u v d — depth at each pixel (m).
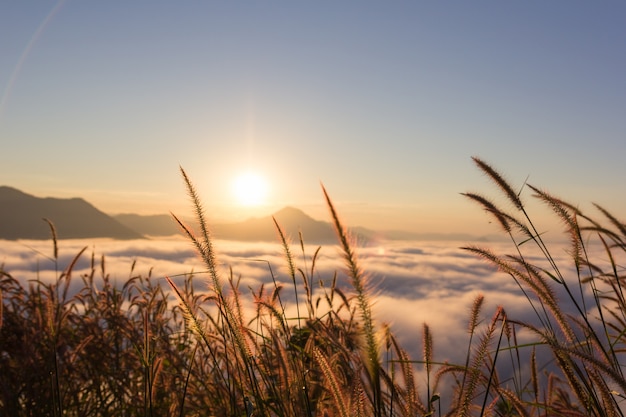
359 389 1.46
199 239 1.90
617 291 2.37
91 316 4.05
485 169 2.35
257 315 2.34
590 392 1.76
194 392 3.07
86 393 3.71
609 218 2.43
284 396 1.98
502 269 1.99
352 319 2.37
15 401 3.17
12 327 3.46
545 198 2.43
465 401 1.72
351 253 1.09
